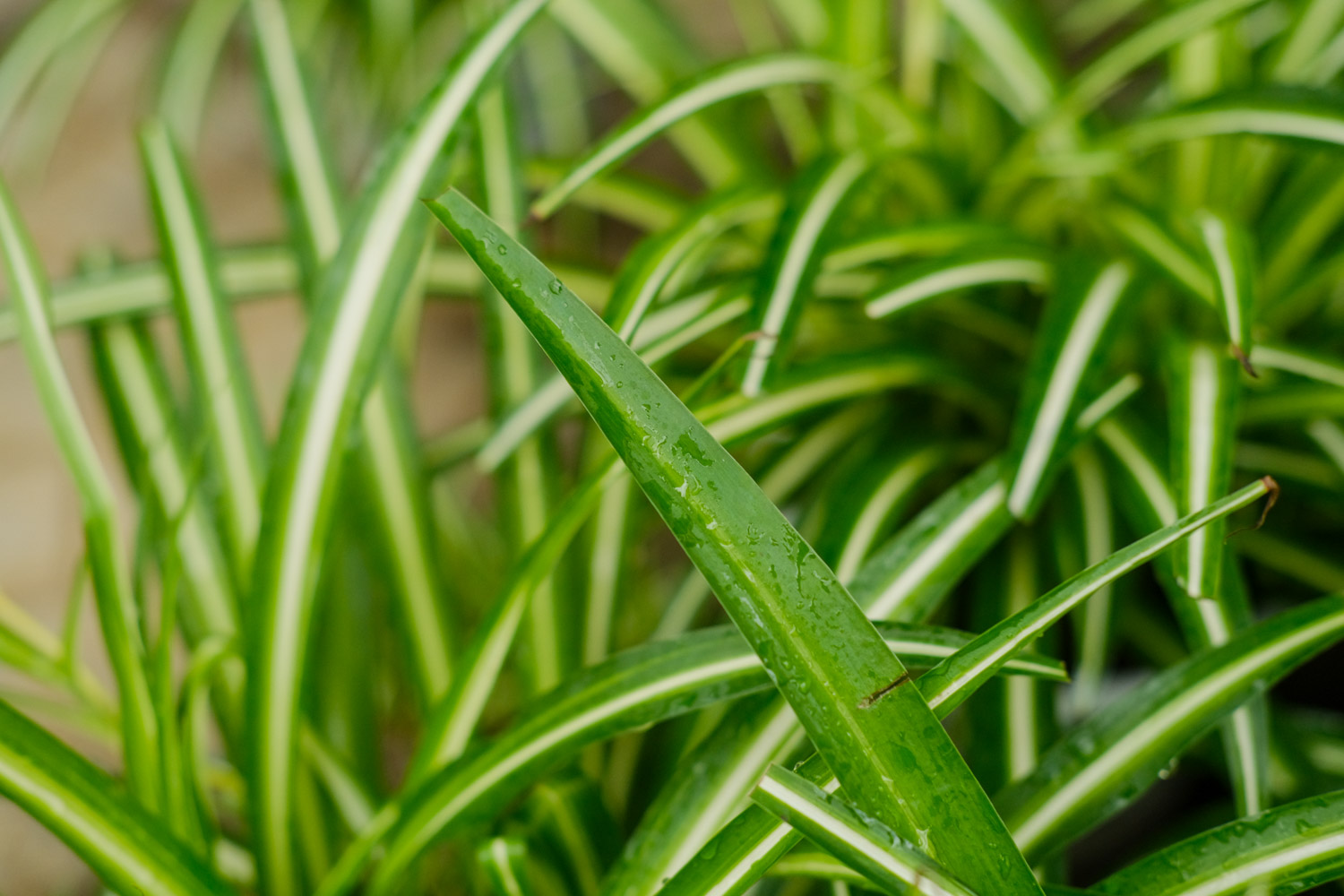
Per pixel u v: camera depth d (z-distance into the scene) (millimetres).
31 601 1145
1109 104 1176
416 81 1177
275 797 824
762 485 937
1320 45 926
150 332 898
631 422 740
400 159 807
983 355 961
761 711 810
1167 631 940
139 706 809
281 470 809
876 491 895
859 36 905
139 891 789
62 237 1260
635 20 978
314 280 875
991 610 906
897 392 951
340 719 911
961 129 989
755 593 739
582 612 897
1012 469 819
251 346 1260
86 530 801
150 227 1291
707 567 739
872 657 739
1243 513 935
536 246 958
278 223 1318
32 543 1162
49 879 1027
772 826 752
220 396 859
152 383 894
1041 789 803
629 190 972
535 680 879
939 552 812
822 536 881
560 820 835
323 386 809
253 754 820
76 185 1275
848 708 738
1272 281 933
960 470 954
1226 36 919
